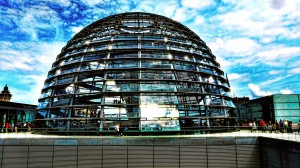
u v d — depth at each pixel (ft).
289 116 118.83
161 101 76.13
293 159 46.47
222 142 62.23
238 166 61.67
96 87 78.54
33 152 59.47
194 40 103.19
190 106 78.64
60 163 59.57
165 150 61.52
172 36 96.37
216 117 80.94
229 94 96.32
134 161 60.85
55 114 79.87
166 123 73.36
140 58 83.15
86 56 88.43
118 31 96.32
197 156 61.62
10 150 59.21
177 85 80.43
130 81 78.79
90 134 72.59
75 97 78.95
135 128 71.87
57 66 94.27
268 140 57.47
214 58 108.99
